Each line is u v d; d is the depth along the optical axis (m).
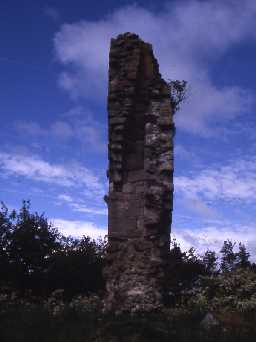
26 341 11.59
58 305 17.45
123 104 17.75
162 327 12.52
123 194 17.41
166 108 17.80
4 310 15.08
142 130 17.88
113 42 18.31
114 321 12.94
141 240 16.77
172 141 17.52
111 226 17.20
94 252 29.34
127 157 17.73
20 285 28.16
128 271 16.48
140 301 16.03
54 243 30.23
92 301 17.38
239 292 18.00
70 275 27.58
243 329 13.64
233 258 28.38
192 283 20.33
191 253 26.75
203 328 13.38
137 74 17.91
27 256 28.91
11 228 30.42
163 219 16.98
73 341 11.81
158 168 17.27
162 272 16.62
